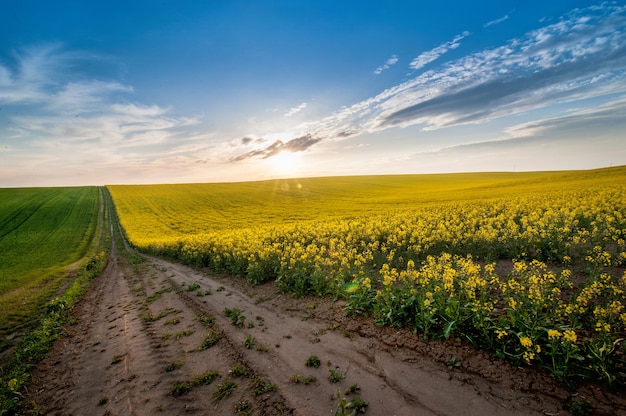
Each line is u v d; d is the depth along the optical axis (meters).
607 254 8.93
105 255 33.03
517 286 6.75
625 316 4.86
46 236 44.16
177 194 82.44
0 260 31.67
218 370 6.48
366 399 4.97
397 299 7.44
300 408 4.96
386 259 13.66
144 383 6.38
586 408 4.12
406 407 4.68
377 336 6.93
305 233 23.55
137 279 18.94
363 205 48.88
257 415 4.93
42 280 20.84
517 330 5.71
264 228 32.03
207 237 27.94
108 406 5.79
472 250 13.23
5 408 6.02
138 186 103.06
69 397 6.31
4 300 15.46
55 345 9.34
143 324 10.16
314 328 7.96
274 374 6.04
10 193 85.00
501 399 4.55
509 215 21.34
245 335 8.07
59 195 82.06
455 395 4.78
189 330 8.95
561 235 12.50
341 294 9.71
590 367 4.62
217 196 76.19
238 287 13.37
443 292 7.05
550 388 4.60
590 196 26.33
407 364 5.76
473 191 52.00
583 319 6.19
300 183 96.00
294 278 11.62
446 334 6.01
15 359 8.35
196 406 5.38
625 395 4.27
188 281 16.11
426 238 15.35
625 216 15.41
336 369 5.95
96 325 10.90
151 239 36.66
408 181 90.75
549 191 37.12
